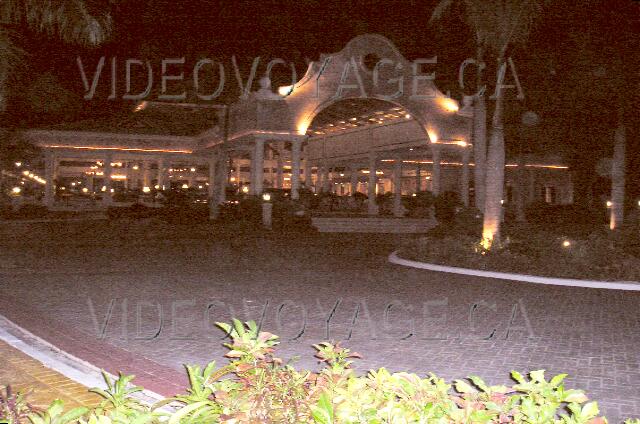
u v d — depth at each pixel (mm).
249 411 3068
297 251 20469
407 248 18859
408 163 47688
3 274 13648
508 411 3113
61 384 5660
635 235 18188
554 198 51250
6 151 36406
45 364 6336
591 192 38375
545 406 3014
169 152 42281
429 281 13789
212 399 3646
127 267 15305
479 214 23062
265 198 30062
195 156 43531
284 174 55375
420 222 33156
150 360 6891
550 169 47000
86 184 54375
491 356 7379
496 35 18047
